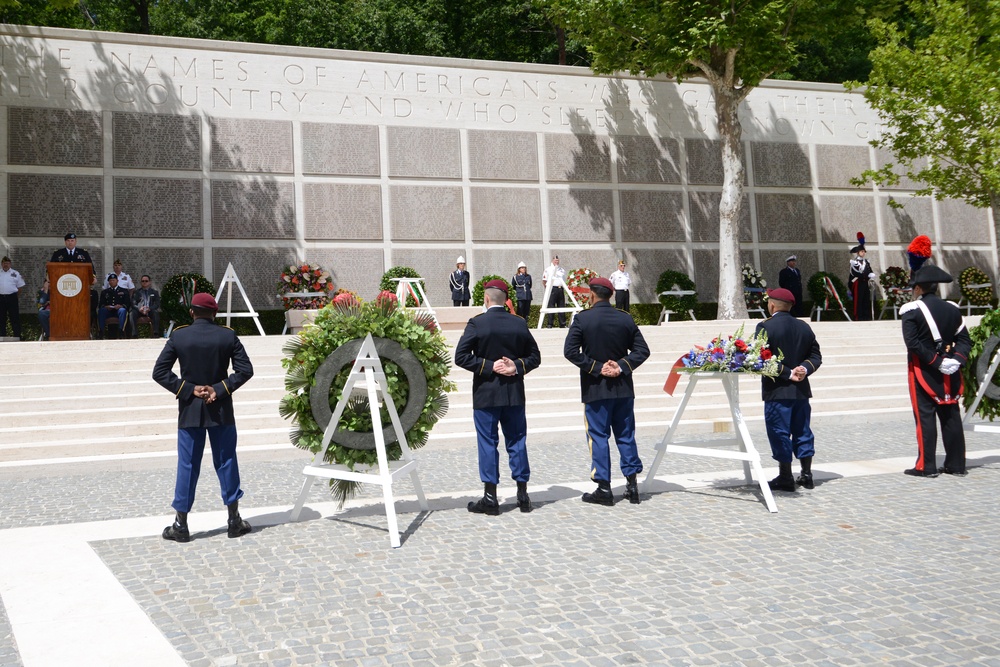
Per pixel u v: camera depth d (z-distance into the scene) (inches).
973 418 478.9
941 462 354.0
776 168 973.8
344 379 263.7
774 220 967.0
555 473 351.6
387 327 265.0
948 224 1032.2
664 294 883.4
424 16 1309.1
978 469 336.5
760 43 756.6
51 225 737.0
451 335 606.2
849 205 997.8
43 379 463.5
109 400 448.5
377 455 260.7
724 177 821.2
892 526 247.9
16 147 733.3
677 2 737.0
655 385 531.8
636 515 266.5
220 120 789.9
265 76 807.1
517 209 874.8
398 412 269.7
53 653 160.2
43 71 744.3
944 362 314.0
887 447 406.0
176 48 783.1
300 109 815.1
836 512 266.7
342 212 820.0
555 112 896.3
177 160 774.5
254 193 795.4
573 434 449.4
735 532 243.8
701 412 498.3
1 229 725.3
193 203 776.9
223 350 249.0
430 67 858.1
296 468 376.8
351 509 281.6
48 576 209.3
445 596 190.5
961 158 829.8
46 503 310.0
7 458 383.9
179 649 161.9
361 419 267.4
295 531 252.8
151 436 422.6
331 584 200.5
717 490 303.1
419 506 281.0
